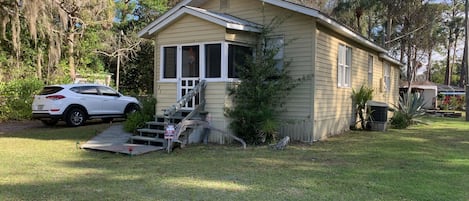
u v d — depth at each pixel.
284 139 9.15
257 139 9.48
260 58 9.77
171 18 10.17
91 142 9.09
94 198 4.66
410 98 15.69
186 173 6.08
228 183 5.44
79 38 21.48
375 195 4.87
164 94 10.64
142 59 29.09
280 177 5.85
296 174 6.06
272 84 9.53
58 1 17.27
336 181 5.61
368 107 13.27
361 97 13.16
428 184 5.46
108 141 9.25
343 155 7.93
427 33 30.20
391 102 19.44
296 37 10.33
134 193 4.89
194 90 9.45
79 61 21.98
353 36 12.23
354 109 13.55
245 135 9.45
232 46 9.70
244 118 9.29
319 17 9.66
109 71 27.45
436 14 29.62
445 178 5.86
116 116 14.48
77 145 8.84
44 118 12.51
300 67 10.28
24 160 7.07
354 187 5.27
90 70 22.42
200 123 9.12
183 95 10.22
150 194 4.85
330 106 11.34
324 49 10.71
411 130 13.36
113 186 5.24
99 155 7.73
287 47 10.48
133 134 10.23
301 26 10.23
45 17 15.89
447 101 32.38
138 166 6.63
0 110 14.98
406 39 31.05
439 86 37.81
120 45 25.42
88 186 5.23
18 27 15.27
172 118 9.42
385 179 5.75
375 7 26.50
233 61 9.73
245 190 5.07
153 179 5.66
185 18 10.13
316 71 10.16
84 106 13.29
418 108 15.68
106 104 14.09
